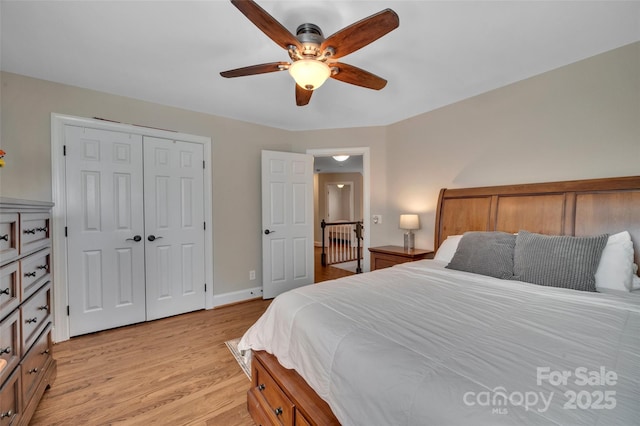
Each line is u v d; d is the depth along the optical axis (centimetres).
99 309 263
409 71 231
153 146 290
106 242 266
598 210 193
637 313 123
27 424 142
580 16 165
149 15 161
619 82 196
